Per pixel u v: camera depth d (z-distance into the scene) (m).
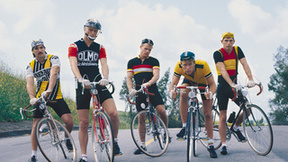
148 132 5.04
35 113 4.55
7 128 10.30
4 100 11.70
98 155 4.12
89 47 4.42
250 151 5.10
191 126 4.22
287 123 17.30
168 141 5.18
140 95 5.35
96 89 4.20
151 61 5.40
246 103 4.91
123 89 23.36
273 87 40.41
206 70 4.74
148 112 5.07
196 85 4.97
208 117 4.79
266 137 4.59
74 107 17.83
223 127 5.01
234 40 5.01
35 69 4.67
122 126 20.33
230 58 5.04
